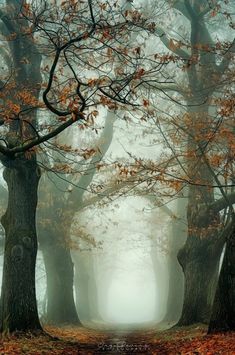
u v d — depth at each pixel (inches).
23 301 598.9
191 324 768.3
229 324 569.3
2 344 493.4
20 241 613.0
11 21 601.9
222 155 594.6
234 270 576.4
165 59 475.5
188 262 795.4
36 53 589.6
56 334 727.1
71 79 482.0
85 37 418.9
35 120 591.2
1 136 605.3
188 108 743.7
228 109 555.8
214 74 692.1
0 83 555.8
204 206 765.9
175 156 586.9
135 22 459.5
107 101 435.2
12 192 626.2
